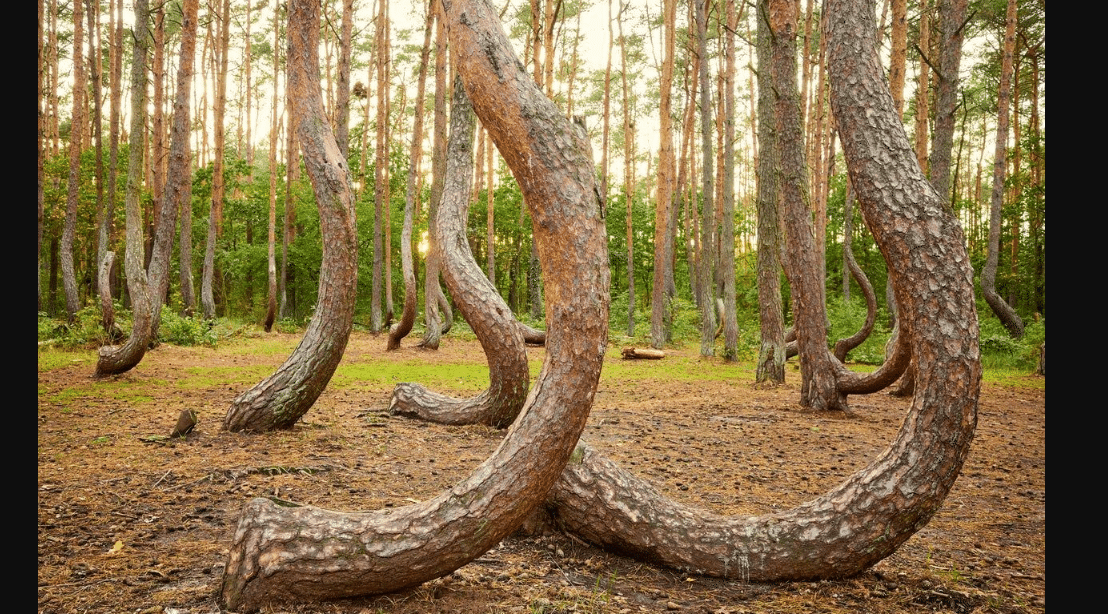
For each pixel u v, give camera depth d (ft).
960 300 10.25
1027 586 10.91
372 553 9.20
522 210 119.96
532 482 9.25
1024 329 65.41
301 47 21.86
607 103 98.02
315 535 9.37
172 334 56.95
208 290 76.48
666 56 67.77
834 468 19.72
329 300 22.34
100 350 34.96
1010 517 15.23
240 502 14.56
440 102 65.46
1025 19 82.02
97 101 82.43
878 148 11.02
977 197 118.83
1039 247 83.66
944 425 10.24
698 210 122.21
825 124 94.17
